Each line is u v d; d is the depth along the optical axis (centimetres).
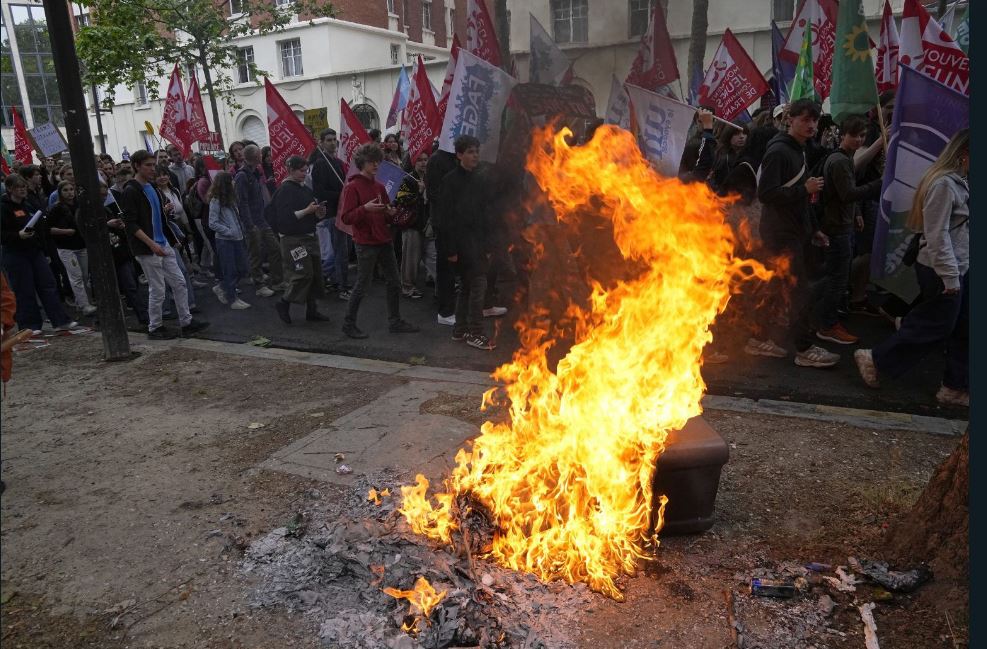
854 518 315
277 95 887
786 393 489
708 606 260
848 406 464
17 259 723
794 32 835
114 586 285
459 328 651
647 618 254
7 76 3362
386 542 293
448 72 845
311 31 2477
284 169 925
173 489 369
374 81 2439
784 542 301
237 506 347
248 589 278
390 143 966
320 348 654
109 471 396
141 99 2986
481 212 605
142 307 785
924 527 276
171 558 303
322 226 892
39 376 591
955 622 242
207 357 631
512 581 272
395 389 518
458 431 425
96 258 608
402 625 248
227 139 2770
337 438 424
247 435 441
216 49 1930
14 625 262
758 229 539
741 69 796
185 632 254
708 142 659
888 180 521
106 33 1641
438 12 2527
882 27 774
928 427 416
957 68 621
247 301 890
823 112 807
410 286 863
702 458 292
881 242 535
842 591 265
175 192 893
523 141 554
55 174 1047
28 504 359
